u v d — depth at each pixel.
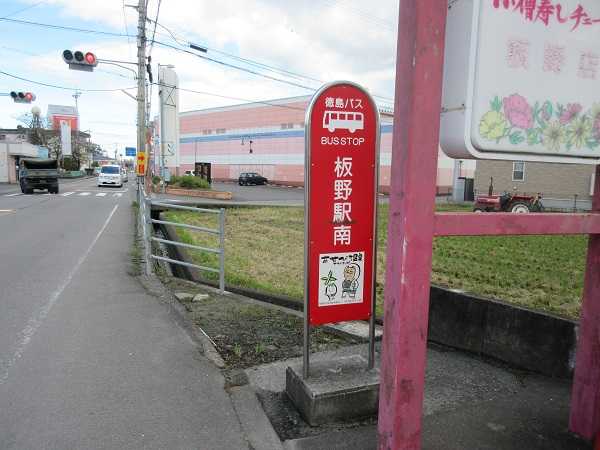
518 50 2.44
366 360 3.83
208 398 3.62
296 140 49.78
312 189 3.34
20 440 3.04
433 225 2.35
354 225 3.47
